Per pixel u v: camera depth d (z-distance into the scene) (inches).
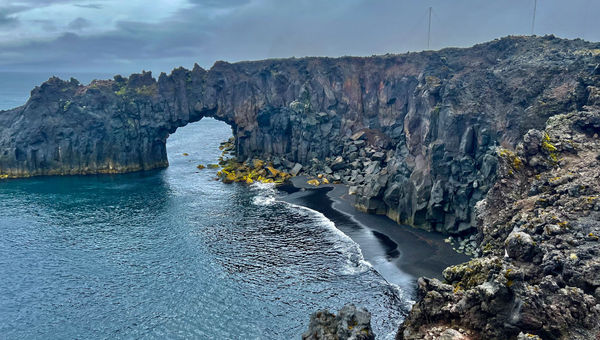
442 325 1499.8
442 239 3166.8
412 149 3922.2
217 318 2210.9
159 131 5944.9
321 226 3486.7
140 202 4259.4
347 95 5698.8
